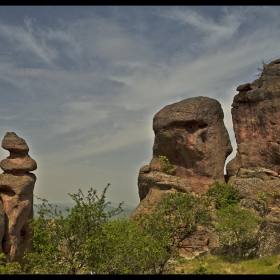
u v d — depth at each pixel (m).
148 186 37.22
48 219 19.83
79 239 18.89
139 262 18.61
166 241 20.42
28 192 23.53
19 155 24.06
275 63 33.41
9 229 22.23
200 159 35.56
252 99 35.06
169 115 36.56
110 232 20.88
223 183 35.25
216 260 25.88
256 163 34.09
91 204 19.61
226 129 37.50
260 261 24.83
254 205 30.72
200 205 26.58
